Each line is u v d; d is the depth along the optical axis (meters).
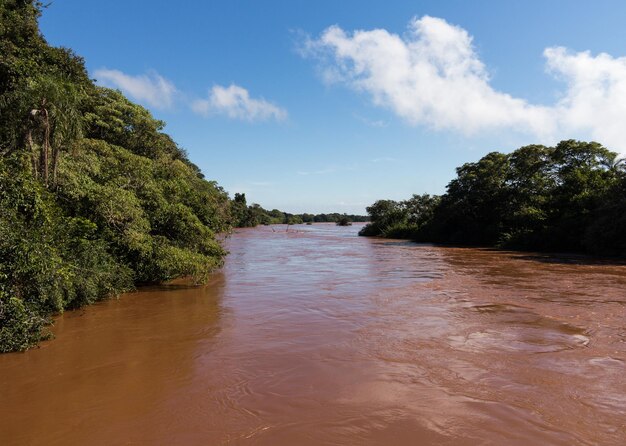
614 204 26.77
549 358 7.50
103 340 8.83
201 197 21.20
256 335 9.12
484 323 10.00
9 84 12.36
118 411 5.59
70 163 12.78
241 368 7.13
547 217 34.12
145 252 14.48
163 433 4.99
